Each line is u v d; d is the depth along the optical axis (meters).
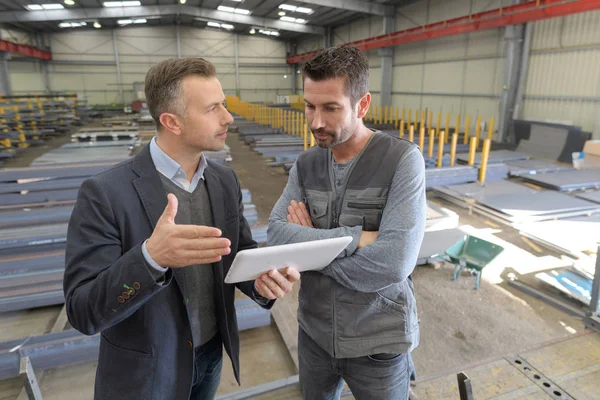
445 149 9.25
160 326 1.04
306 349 1.37
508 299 3.14
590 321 2.70
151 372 1.04
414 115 14.49
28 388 1.37
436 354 2.50
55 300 2.96
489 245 3.37
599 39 7.85
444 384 2.21
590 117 8.22
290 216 1.31
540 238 4.07
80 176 4.84
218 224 1.17
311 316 1.28
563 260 3.78
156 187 1.04
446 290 3.29
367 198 1.17
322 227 1.26
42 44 20.41
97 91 21.92
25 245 3.31
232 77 23.70
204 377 1.33
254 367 2.39
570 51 8.48
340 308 1.21
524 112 9.91
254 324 2.68
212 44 22.89
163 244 0.81
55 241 3.39
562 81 8.77
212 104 1.00
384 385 1.25
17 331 2.78
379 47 14.86
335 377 1.39
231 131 14.30
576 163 6.99
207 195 1.18
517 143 9.77
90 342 2.33
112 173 1.00
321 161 1.29
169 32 22.12
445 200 5.81
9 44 16.09
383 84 15.59
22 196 4.39
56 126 13.73
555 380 2.21
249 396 2.01
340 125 1.08
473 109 11.63
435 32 11.30
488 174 6.63
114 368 1.05
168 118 1.00
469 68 11.60
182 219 1.10
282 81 24.72
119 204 0.97
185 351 1.10
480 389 2.16
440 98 13.05
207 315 1.22
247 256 0.86
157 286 0.85
